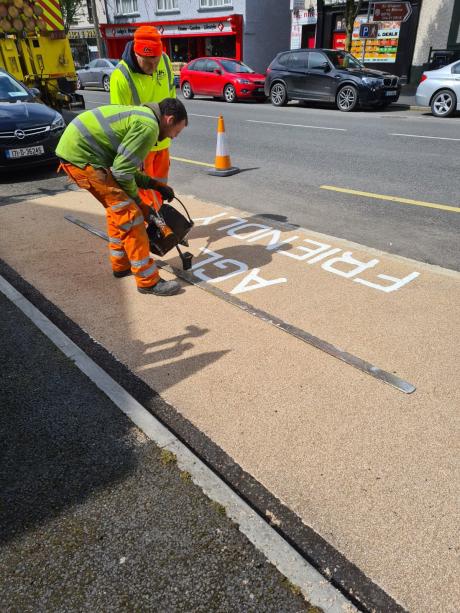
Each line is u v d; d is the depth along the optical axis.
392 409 2.66
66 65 11.07
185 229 3.94
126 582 1.85
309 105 17.02
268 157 9.09
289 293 3.89
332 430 2.53
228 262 4.48
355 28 19.70
